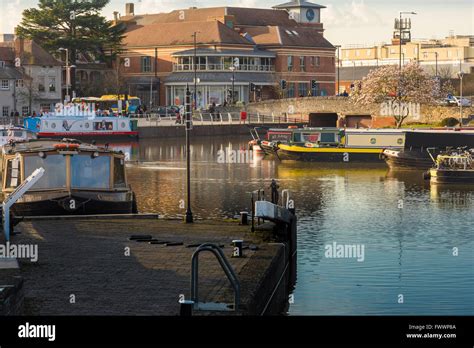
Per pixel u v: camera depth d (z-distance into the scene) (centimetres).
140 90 15938
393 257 3941
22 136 10194
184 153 9675
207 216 5019
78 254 2881
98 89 15125
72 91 13862
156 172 7556
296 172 7781
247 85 15738
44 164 3809
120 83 15162
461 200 5891
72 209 3772
